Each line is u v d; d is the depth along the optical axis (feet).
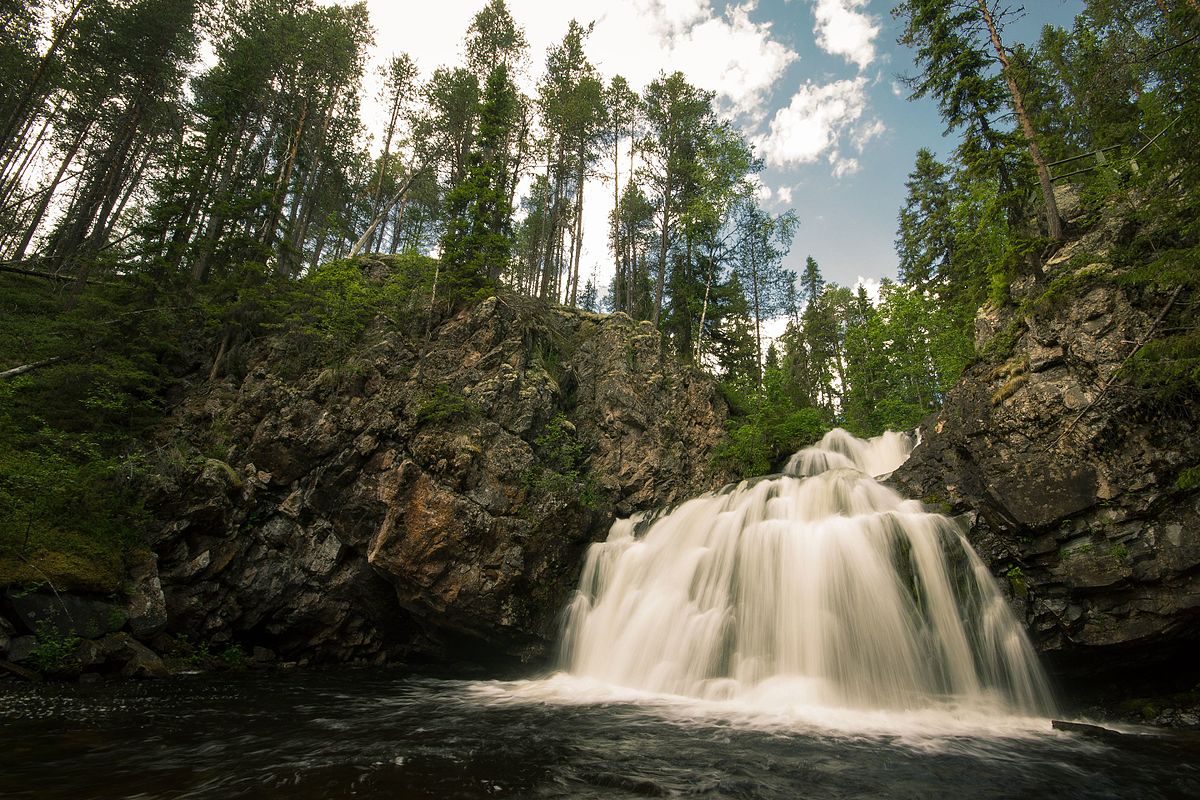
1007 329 44.62
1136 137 55.52
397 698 38.60
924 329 83.92
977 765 24.34
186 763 22.67
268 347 63.98
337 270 72.02
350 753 24.53
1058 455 37.32
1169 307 35.47
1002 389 41.39
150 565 46.11
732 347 118.21
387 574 51.49
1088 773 23.31
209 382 62.95
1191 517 32.48
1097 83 50.70
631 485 66.85
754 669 40.63
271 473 55.31
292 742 26.25
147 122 99.91
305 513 54.85
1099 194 50.03
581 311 86.99
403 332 66.13
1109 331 37.63
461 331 65.87
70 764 22.00
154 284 65.67
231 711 32.65
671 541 54.13
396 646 58.23
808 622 40.42
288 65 98.32
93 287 69.36
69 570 40.98
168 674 43.50
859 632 38.83
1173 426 33.91
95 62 91.86
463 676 51.39
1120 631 33.96
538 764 23.43
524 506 54.60
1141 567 33.14
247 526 53.11
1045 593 37.01
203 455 54.08
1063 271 44.52
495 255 74.13
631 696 40.24
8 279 75.77
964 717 34.17
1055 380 38.99
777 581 43.09
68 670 39.24
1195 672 35.47
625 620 49.08
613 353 76.64
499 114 86.22
